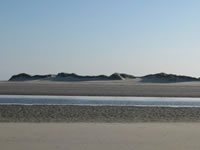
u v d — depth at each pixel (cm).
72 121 2041
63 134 1509
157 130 1658
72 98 3962
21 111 2461
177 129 1692
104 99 3856
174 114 2409
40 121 2033
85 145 1278
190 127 1772
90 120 2097
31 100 3622
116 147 1254
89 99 3834
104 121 2053
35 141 1338
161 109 2639
